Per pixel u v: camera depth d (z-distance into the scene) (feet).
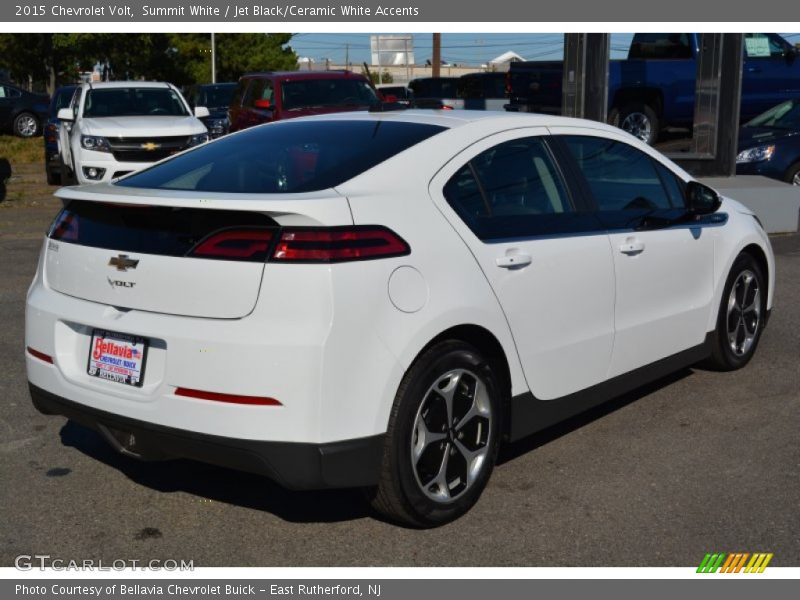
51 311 13.15
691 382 19.72
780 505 13.88
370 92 51.78
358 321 11.53
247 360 11.26
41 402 13.58
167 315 11.89
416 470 12.56
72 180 54.34
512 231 13.94
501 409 13.87
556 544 12.73
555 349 14.57
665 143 62.69
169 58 150.00
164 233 12.09
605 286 15.47
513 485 14.58
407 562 12.26
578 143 15.94
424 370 12.35
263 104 50.06
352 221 11.75
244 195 12.12
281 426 11.33
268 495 14.29
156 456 12.55
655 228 16.87
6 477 14.80
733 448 16.11
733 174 42.65
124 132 45.37
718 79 41.91
